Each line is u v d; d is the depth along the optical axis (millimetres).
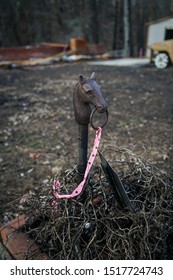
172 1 23047
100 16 25344
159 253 1673
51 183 1936
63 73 9820
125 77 8742
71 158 3451
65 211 1634
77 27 24656
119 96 6473
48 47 15391
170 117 4953
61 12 24938
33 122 4848
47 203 1814
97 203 1695
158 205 1669
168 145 3748
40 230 1762
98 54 16703
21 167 3266
